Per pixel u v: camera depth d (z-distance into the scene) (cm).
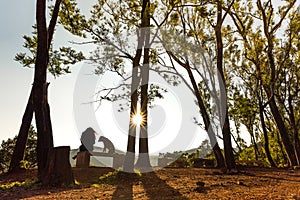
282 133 2333
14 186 911
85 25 1659
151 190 797
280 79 2619
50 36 1323
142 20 1284
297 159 2502
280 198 646
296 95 2797
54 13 1344
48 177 882
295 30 2202
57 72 1661
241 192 748
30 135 2455
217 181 995
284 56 2370
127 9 1623
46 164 911
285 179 1107
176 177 1099
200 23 1894
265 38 2295
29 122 1431
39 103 1038
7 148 2388
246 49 2355
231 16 2278
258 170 1647
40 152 1002
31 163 2336
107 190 809
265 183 966
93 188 852
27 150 2381
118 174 1032
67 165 901
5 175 1303
